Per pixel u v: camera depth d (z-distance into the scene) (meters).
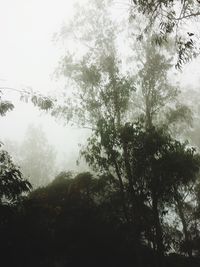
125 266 20.81
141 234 20.86
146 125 22.03
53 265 19.00
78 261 20.22
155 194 18.89
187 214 25.45
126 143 18.77
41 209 19.97
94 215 21.61
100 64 21.11
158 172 18.20
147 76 21.69
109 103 20.09
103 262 20.73
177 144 19.73
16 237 15.77
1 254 14.45
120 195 20.38
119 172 19.64
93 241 21.02
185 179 18.77
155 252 19.47
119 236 21.50
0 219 12.30
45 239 18.88
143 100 23.70
